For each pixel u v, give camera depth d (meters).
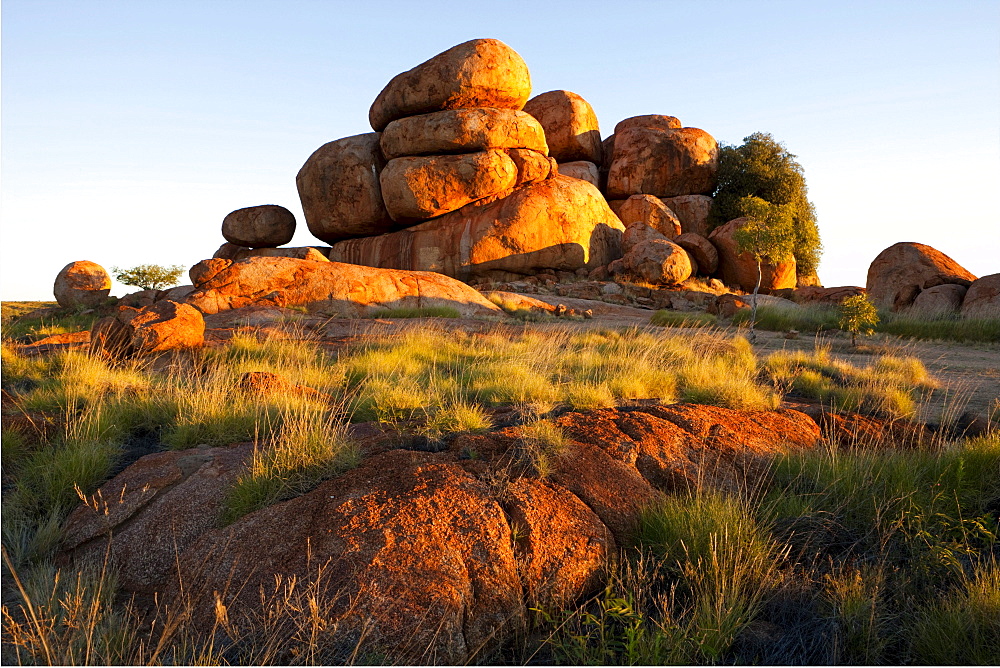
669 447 5.43
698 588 3.90
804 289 29.53
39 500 5.05
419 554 3.68
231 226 34.97
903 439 6.39
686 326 21.06
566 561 3.97
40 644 3.28
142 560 4.21
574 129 38.25
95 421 6.14
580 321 22.86
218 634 3.38
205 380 8.24
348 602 3.39
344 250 34.25
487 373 9.13
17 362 9.73
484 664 3.38
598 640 3.54
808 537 4.59
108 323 10.91
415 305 22.23
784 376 10.34
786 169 37.59
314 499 4.25
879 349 16.19
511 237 30.91
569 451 4.95
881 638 3.64
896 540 4.63
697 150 37.72
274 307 19.25
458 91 32.34
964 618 3.62
